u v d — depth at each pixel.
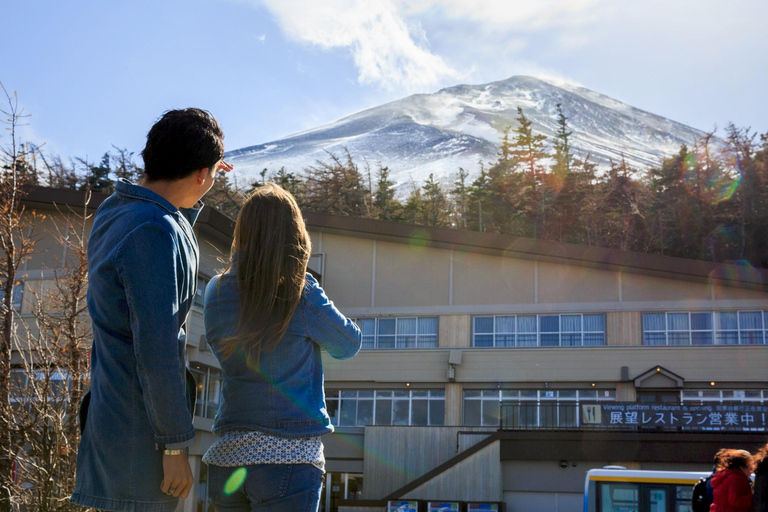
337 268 31.34
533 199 75.94
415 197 85.75
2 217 14.47
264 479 2.21
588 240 71.75
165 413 2.14
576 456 24.50
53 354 12.21
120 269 2.16
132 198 2.32
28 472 10.78
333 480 28.73
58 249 22.28
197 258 2.42
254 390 2.28
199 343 22.84
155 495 2.20
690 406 24.27
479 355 28.98
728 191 70.31
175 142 2.36
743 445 23.50
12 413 11.16
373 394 29.72
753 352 26.56
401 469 27.30
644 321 28.02
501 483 24.72
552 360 28.25
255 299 2.29
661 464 24.08
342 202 82.50
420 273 30.59
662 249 69.62
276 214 2.39
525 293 29.39
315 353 2.44
